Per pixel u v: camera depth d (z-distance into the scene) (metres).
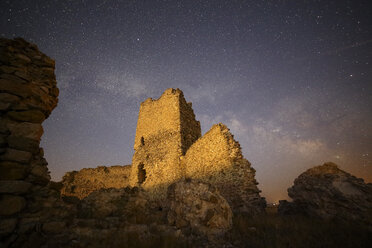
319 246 3.63
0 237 2.88
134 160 16.34
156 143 14.76
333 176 6.34
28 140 3.81
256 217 5.98
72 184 21.62
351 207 5.38
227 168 8.15
